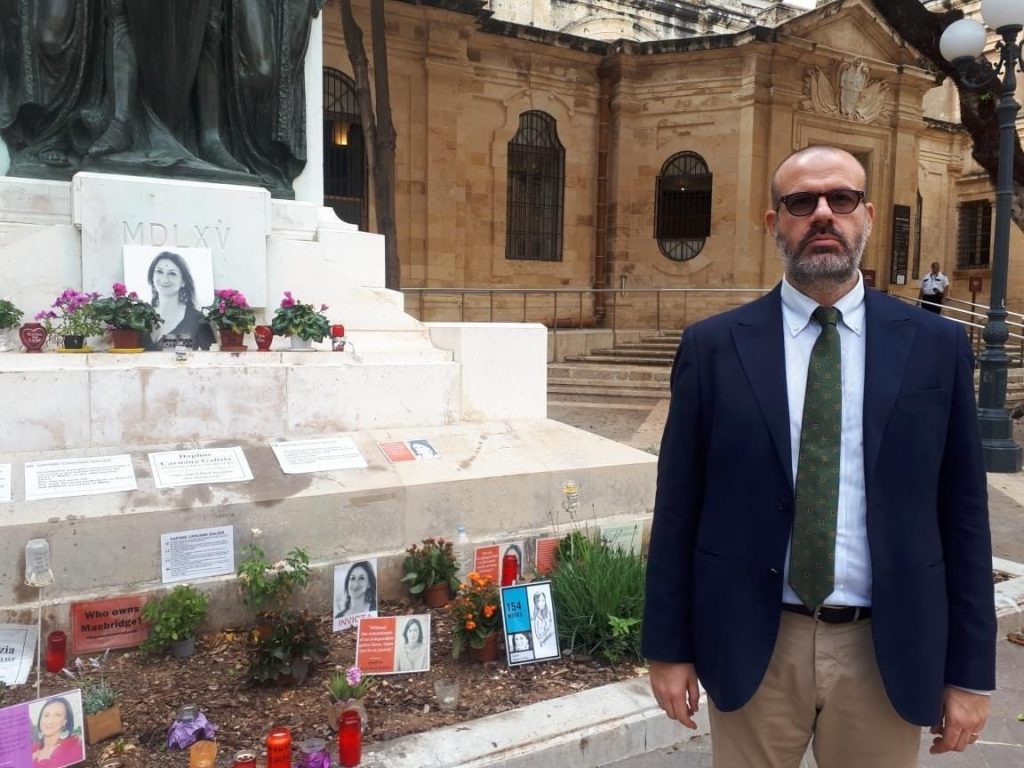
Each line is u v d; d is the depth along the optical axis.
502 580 4.55
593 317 20.28
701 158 19.27
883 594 1.99
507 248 19.22
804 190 2.08
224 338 5.39
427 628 3.88
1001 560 5.89
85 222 5.48
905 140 21.00
